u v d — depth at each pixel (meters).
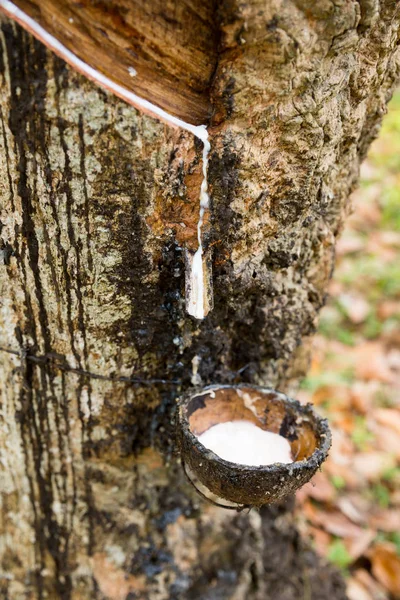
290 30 0.76
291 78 0.78
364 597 1.16
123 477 0.95
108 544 0.98
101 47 0.74
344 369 1.54
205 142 0.79
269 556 1.09
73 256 0.82
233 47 0.76
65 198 0.80
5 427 0.91
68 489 0.94
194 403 0.87
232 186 0.81
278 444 0.88
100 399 0.89
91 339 0.86
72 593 1.00
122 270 0.83
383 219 2.03
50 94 0.76
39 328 0.86
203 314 0.83
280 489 0.79
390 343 1.64
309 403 0.87
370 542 1.23
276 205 0.84
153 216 0.82
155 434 0.94
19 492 0.95
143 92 0.77
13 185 0.80
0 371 0.88
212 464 0.78
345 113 0.84
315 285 0.96
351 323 1.70
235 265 0.85
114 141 0.78
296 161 0.82
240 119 0.79
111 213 0.81
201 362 0.91
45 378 0.88
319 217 0.89
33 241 0.82
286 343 0.95
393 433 1.37
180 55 0.76
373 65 0.83
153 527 0.99
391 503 1.28
